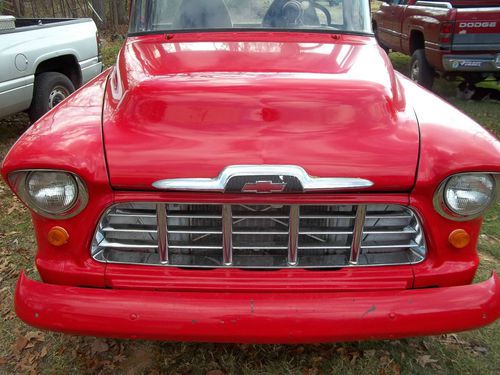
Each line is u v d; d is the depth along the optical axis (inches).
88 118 88.6
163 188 79.4
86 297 81.7
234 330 79.5
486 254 145.2
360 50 111.1
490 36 267.3
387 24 356.8
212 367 104.0
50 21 257.1
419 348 109.0
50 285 83.9
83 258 85.0
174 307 80.1
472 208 82.0
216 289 83.9
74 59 238.5
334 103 85.4
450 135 84.1
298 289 83.9
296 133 82.7
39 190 80.7
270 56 103.0
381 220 85.4
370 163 80.3
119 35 498.6
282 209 83.2
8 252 147.9
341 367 103.0
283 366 103.0
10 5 465.1
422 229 84.4
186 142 81.8
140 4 126.8
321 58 102.4
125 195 81.4
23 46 206.4
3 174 81.0
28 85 209.5
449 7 275.9
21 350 109.7
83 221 82.7
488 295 83.2
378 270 85.7
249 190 79.0
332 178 79.4
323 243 87.0
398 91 97.2
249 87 86.9
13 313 121.3
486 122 265.4
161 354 107.7
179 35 120.9
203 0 124.8
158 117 84.7
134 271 85.4
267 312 79.8
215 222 85.0
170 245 85.9
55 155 79.5
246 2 123.1
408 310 80.7
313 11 123.8
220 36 118.9
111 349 109.5
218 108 84.4
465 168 79.5
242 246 86.1
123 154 80.9
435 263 85.7
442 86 346.0
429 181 80.2
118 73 103.7
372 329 80.4
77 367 104.8
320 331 79.7
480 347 109.3
